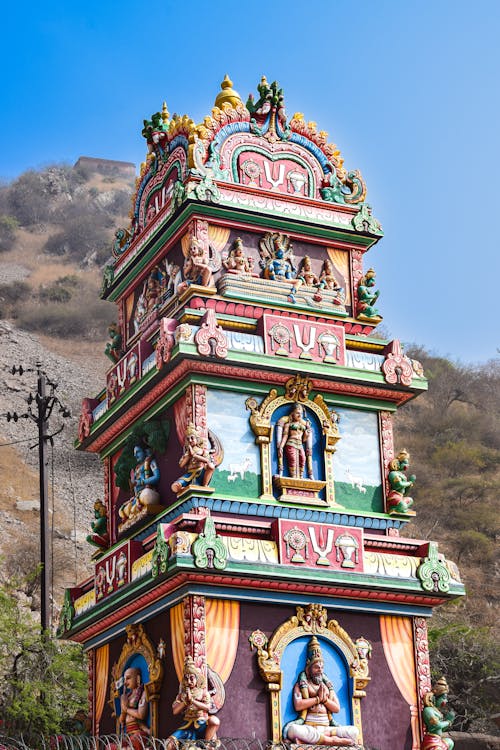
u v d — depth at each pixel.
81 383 64.94
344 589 15.63
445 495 59.03
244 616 15.16
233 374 16.25
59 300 77.56
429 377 72.25
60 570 42.81
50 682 25.30
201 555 14.47
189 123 18.09
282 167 18.38
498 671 31.62
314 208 18.28
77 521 48.16
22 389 61.72
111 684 17.23
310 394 16.91
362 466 17.03
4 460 52.72
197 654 14.57
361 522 16.50
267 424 16.33
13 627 26.28
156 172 19.28
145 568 15.51
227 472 15.93
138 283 19.64
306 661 15.39
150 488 16.64
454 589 16.38
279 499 16.02
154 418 17.06
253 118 18.48
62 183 99.38
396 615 16.39
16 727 23.98
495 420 70.88
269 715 14.84
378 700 15.79
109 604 16.42
